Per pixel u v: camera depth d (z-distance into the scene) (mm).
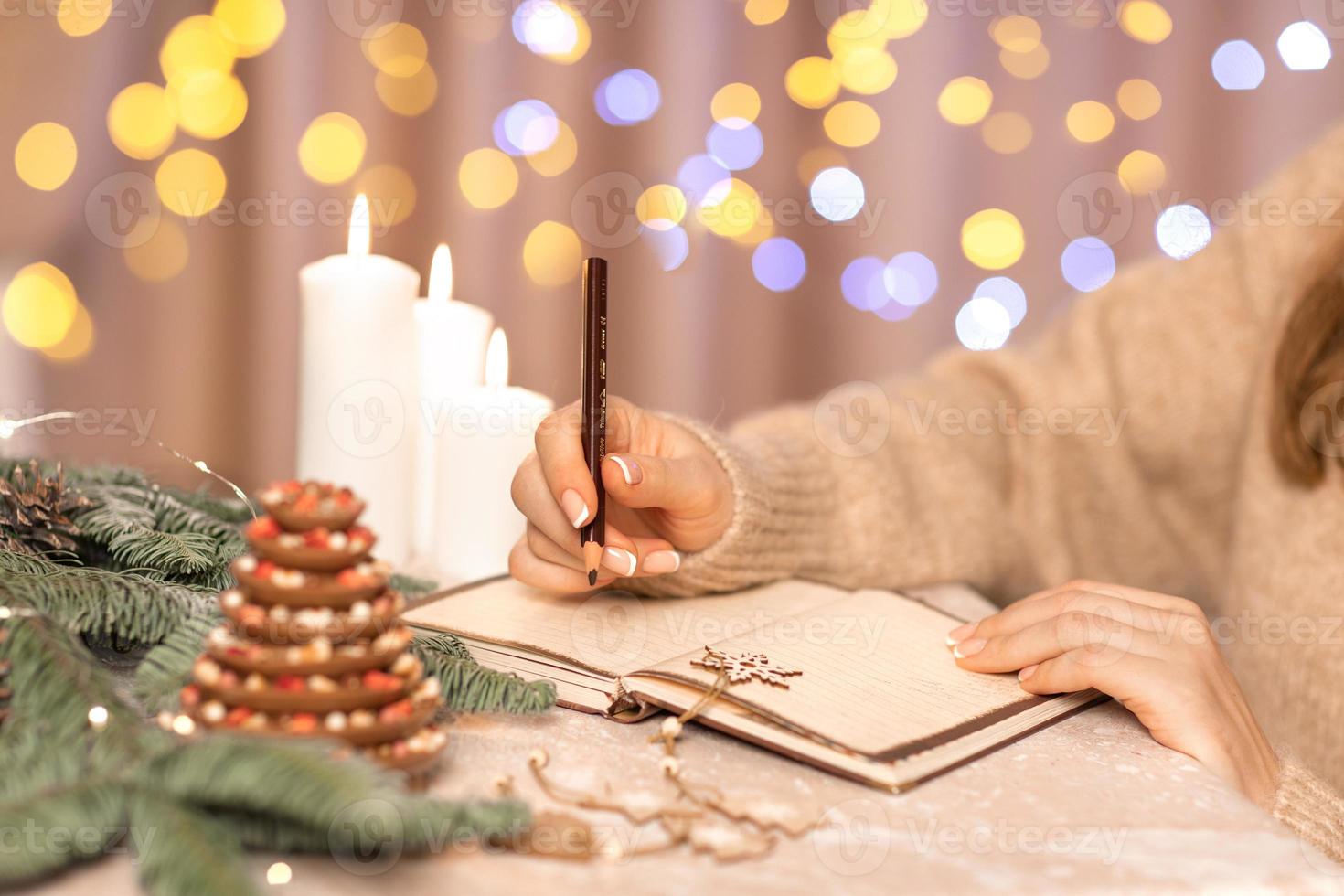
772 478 1390
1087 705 1191
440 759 1091
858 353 3404
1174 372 1611
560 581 1271
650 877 999
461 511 1406
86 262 2891
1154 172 3191
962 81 3264
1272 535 1469
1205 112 3168
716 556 1321
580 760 1101
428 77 3080
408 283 1397
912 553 1487
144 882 943
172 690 1042
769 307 3365
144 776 967
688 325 3332
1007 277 3332
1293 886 1005
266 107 2975
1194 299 1626
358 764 966
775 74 3260
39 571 1115
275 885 975
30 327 2809
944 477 1544
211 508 1326
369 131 3053
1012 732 1143
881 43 3227
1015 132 3289
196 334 3014
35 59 2734
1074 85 3244
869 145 3326
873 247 3361
